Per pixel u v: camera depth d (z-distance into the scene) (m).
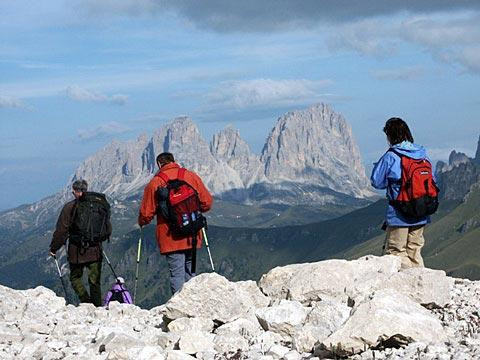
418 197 16.30
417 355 9.08
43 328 13.70
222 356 10.70
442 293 13.20
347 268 14.47
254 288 14.32
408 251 17.20
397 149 16.62
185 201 17.42
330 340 10.05
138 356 10.35
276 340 11.56
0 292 15.73
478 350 8.98
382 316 10.04
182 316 13.26
